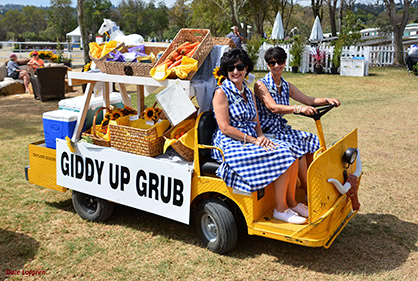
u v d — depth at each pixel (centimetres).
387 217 434
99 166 404
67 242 387
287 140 378
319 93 1245
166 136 374
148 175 376
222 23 3956
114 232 408
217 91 347
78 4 1171
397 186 517
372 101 1106
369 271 337
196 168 355
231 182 334
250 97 364
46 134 445
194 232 407
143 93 472
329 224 322
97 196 411
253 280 327
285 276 332
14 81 1299
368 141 718
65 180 432
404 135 757
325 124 847
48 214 449
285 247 376
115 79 396
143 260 359
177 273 338
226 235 349
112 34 843
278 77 380
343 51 1644
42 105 1105
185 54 380
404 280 323
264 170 326
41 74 1130
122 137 386
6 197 493
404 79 1478
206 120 358
